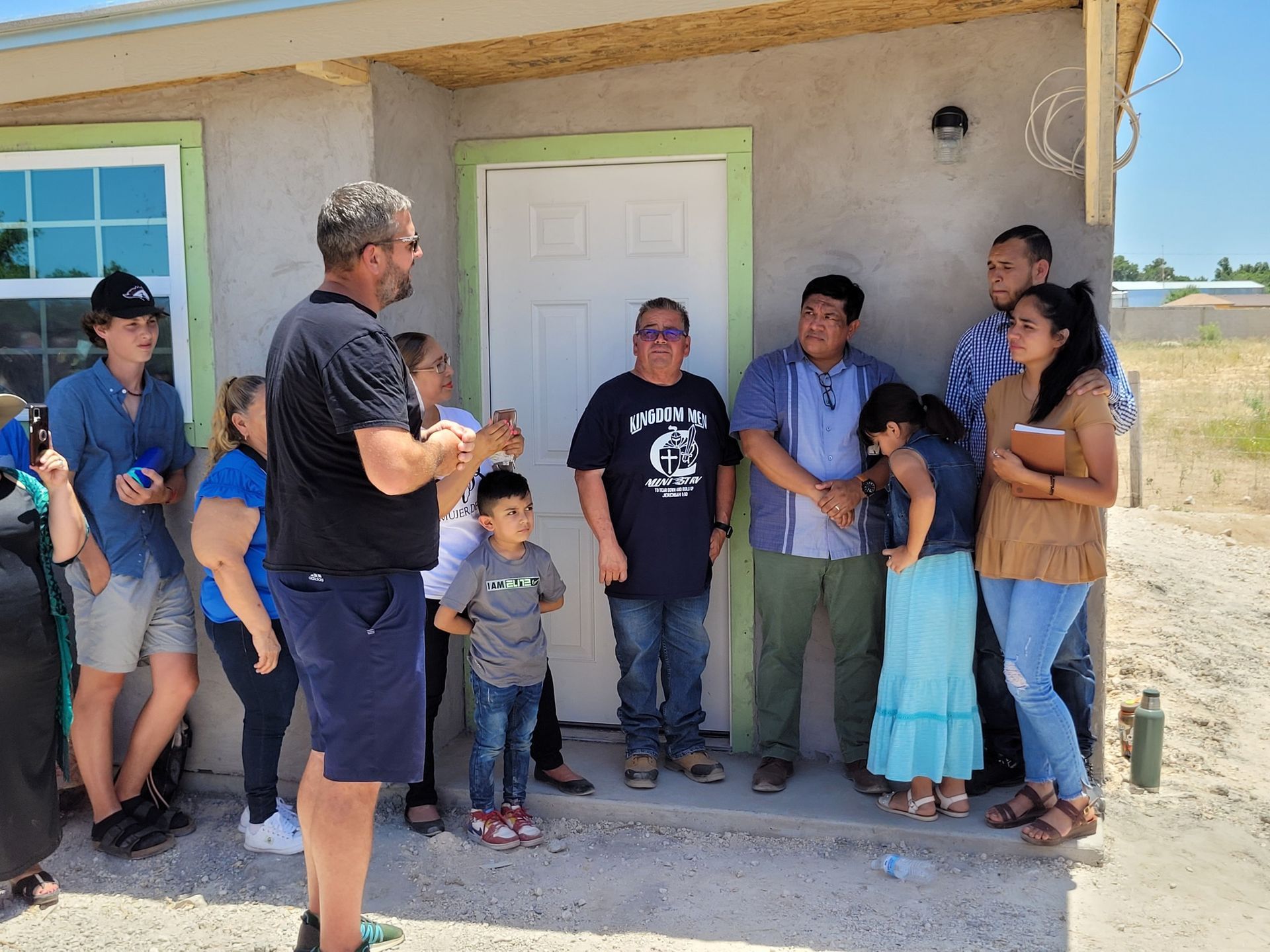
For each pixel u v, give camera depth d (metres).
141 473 3.94
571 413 4.75
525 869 3.74
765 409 4.11
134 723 4.54
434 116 4.54
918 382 4.30
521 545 3.89
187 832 4.09
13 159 4.41
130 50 3.72
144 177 4.32
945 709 3.76
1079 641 3.94
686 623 4.22
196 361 4.32
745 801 4.07
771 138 4.35
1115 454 3.45
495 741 3.90
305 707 4.30
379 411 2.53
